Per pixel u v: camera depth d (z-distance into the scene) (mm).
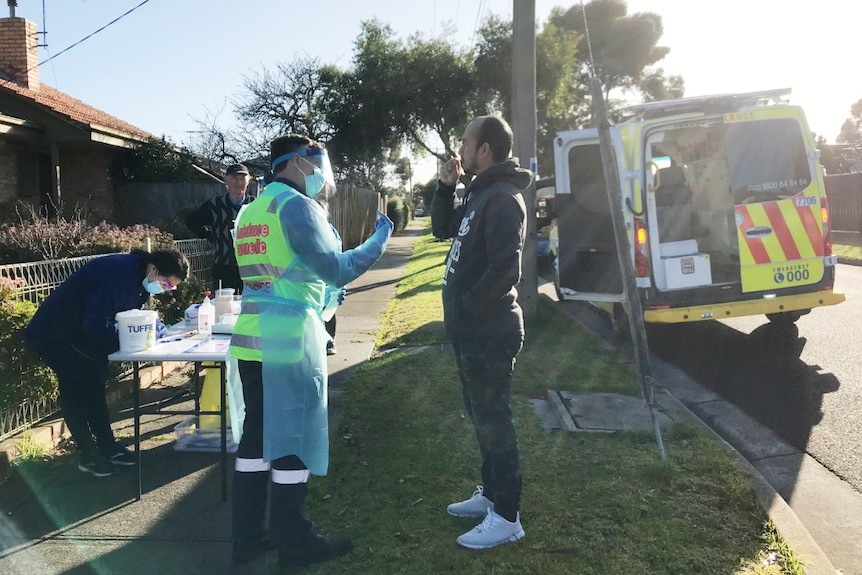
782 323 7863
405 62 24531
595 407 5230
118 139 13602
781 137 6855
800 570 3016
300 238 2984
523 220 3066
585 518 3484
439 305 10141
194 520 3660
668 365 6977
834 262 6891
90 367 4082
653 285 6750
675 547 3203
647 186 6750
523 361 6695
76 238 7332
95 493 3980
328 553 3193
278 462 3133
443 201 3666
